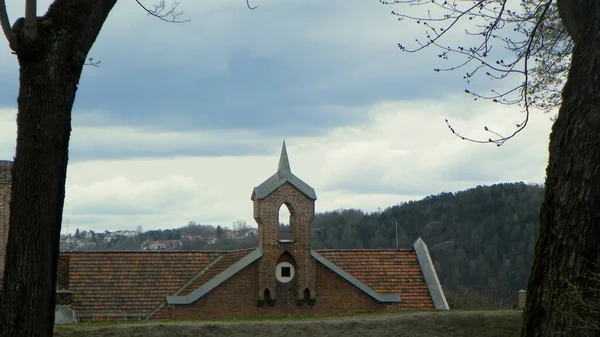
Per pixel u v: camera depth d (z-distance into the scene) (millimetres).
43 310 10711
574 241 10789
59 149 10891
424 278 37781
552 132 11203
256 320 23141
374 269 38000
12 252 10672
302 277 34844
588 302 10492
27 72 10828
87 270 36188
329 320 21938
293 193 35250
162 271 36812
